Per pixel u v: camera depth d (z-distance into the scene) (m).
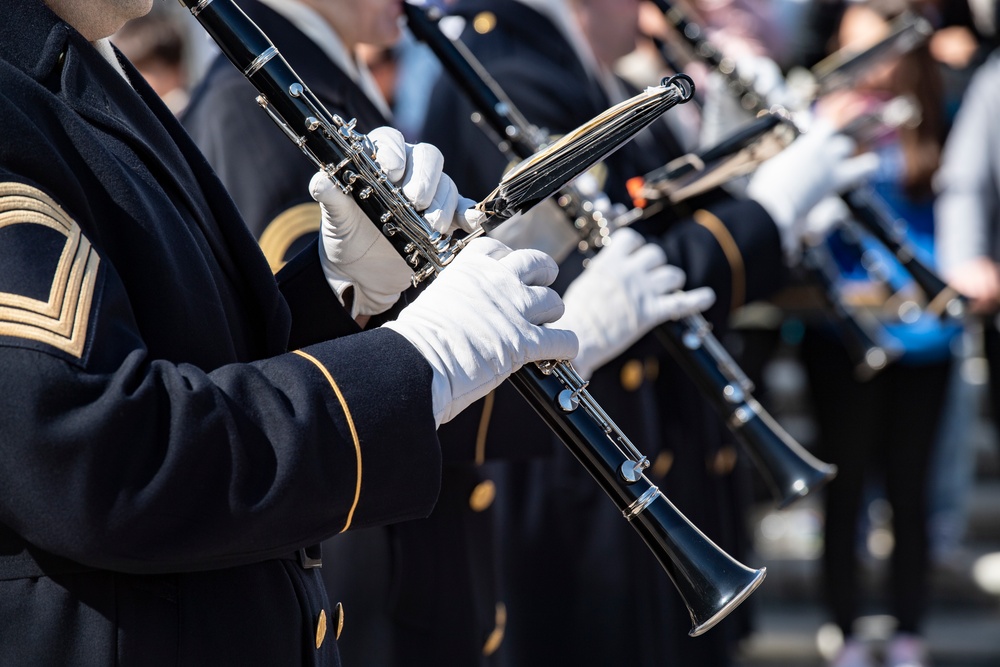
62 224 1.70
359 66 3.38
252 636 1.91
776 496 3.63
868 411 6.15
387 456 1.80
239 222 2.12
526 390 2.15
